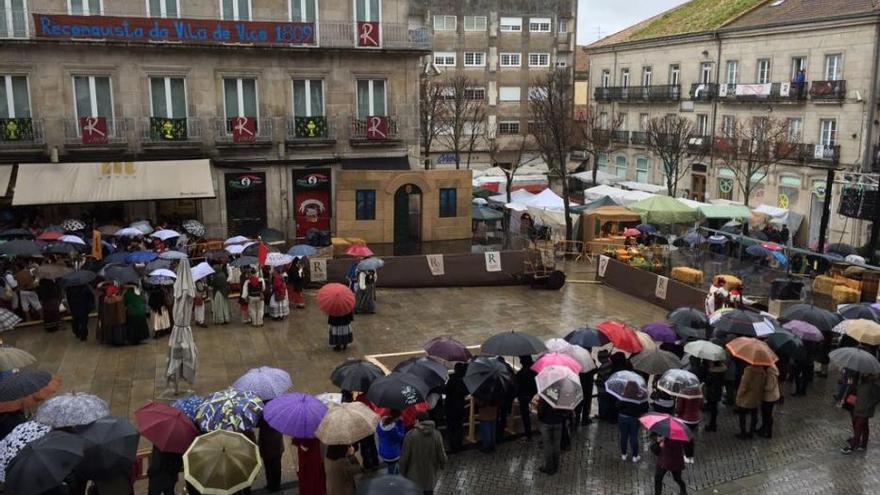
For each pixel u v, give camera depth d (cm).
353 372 1120
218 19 2841
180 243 2458
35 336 1795
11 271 1992
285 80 2970
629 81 5375
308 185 3094
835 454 1238
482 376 1129
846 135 3669
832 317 1570
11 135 2606
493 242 3161
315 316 2036
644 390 1138
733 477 1144
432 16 5697
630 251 2706
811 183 3853
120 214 2827
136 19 2684
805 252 2450
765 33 4106
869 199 2464
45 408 907
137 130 2778
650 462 1187
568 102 5772
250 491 1043
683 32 4762
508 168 5978
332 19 3008
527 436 1254
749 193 3934
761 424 1354
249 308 1931
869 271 2175
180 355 1409
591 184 4984
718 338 1448
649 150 5041
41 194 2542
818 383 1605
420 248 3012
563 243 3072
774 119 4028
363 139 3109
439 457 956
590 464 1172
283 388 1074
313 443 965
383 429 1046
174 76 2811
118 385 1480
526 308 2222
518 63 5912
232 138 2898
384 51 3064
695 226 3155
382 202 3012
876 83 3525
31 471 754
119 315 1712
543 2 5884
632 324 2070
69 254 2017
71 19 2600
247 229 3022
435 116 4997
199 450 812
